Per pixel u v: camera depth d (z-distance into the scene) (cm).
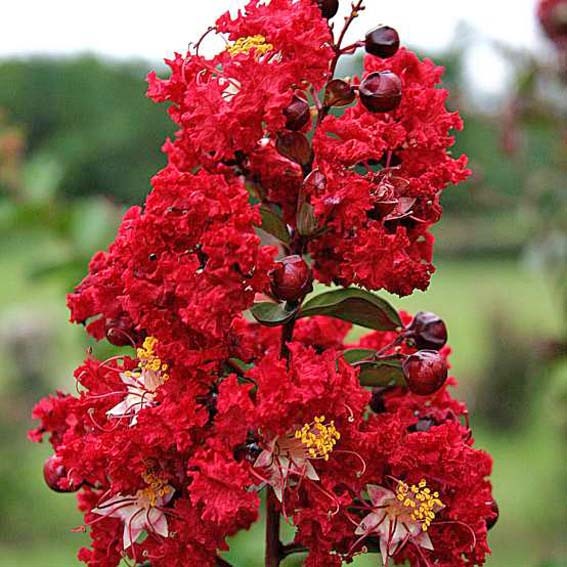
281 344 30
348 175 28
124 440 28
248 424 27
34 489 113
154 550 29
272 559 30
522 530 106
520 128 70
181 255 28
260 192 31
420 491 29
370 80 29
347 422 28
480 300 188
